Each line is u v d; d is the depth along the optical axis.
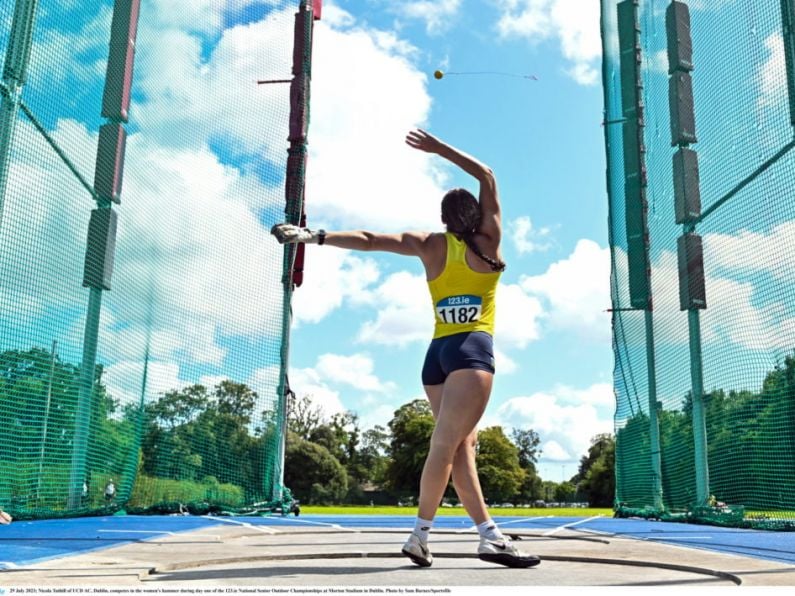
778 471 7.78
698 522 8.77
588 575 3.02
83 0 8.17
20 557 3.54
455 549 4.26
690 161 9.25
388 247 3.22
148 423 8.98
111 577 2.70
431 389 3.27
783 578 2.89
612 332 10.97
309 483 58.78
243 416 9.56
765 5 7.73
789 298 7.34
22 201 7.02
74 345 7.91
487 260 3.18
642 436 10.29
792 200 7.22
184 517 8.49
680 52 9.55
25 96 7.00
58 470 7.75
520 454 77.75
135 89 9.04
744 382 8.19
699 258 9.07
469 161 3.25
